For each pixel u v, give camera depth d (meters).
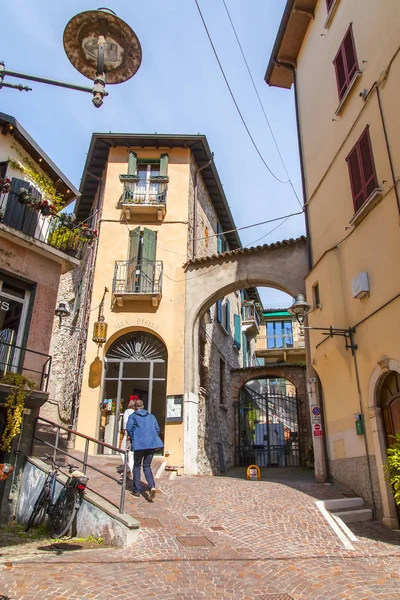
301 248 13.41
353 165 10.26
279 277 13.49
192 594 4.52
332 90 11.79
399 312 8.02
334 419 10.30
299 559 5.81
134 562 5.42
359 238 9.67
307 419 19.75
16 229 10.53
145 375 14.94
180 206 16.53
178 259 15.73
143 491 8.93
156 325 14.85
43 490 8.50
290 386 28.77
